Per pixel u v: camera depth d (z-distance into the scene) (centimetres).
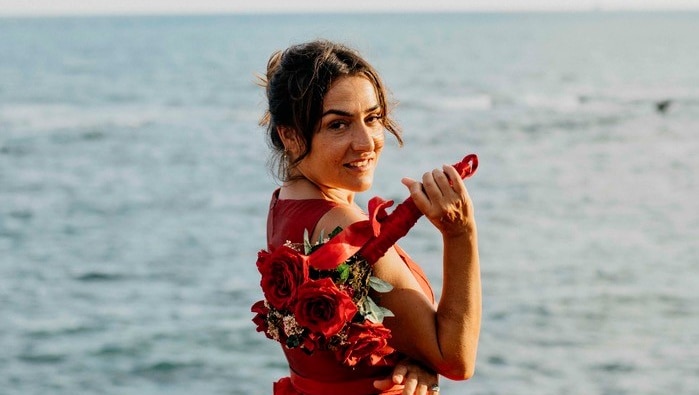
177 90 7675
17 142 4631
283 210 249
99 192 3425
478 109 6297
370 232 228
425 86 7975
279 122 246
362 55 248
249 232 2769
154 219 2961
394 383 236
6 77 8738
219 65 10850
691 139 5000
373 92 240
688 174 3906
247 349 1708
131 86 8000
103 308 1972
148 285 2161
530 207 3186
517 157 4372
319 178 244
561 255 2462
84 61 11781
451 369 234
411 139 4900
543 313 1920
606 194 3434
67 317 1906
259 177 3772
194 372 1602
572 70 10175
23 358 1670
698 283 2170
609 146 4775
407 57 12338
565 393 1488
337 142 238
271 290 228
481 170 3991
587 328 1819
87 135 4934
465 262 231
